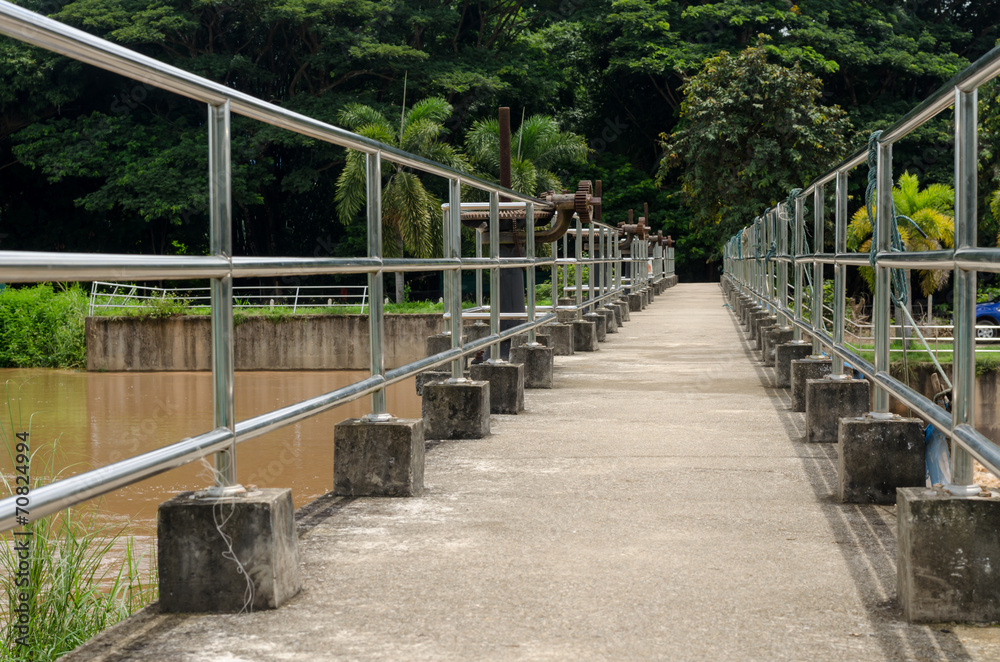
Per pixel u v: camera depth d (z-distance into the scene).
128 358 29.78
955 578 2.33
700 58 44.44
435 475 4.15
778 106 38.19
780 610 2.44
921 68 42.69
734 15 44.56
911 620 2.34
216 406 2.54
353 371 29.56
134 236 44.56
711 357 9.84
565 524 3.32
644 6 46.94
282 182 38.53
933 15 49.66
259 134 37.66
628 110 52.59
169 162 37.72
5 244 43.56
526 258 6.95
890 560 2.88
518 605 2.49
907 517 2.36
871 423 3.60
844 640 2.23
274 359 29.75
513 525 3.31
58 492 1.88
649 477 4.08
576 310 10.48
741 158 39.25
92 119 37.94
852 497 3.61
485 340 5.67
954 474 2.44
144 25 37.44
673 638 2.25
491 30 48.22
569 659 2.13
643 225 18.83
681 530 3.24
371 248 3.76
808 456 4.52
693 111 39.22
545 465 4.35
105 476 2.01
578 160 36.69
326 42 38.59
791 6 45.00
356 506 3.60
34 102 38.28
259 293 45.19
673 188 49.72
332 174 42.50
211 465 2.79
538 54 49.22
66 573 3.36
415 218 32.25
